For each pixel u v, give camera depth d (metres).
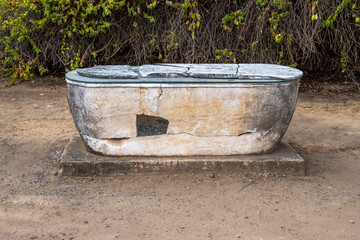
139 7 5.79
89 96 3.46
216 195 3.30
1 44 6.51
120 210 3.07
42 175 3.63
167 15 6.09
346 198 3.29
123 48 6.57
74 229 2.82
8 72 6.71
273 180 3.56
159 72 3.57
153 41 5.97
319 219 2.98
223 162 3.63
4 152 4.10
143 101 3.49
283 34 5.84
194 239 2.72
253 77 3.51
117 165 3.59
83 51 6.39
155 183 3.49
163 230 2.82
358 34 6.31
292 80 3.55
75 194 3.30
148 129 3.94
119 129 3.58
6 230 2.80
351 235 2.78
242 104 3.53
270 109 3.57
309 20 5.71
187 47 6.11
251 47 5.95
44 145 4.29
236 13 5.64
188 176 3.60
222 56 6.16
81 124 3.62
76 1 5.77
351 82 6.84
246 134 3.65
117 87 3.45
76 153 3.74
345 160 4.09
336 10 5.64
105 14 5.70
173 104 3.51
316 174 3.75
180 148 3.67
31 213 3.02
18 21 5.83
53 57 6.44
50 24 6.16
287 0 5.72
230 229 2.84
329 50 6.81
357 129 4.91
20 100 5.82
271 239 2.73
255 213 3.05
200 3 6.00
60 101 5.84
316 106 5.77
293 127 4.98
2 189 3.38
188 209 3.09
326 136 4.70
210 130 3.62
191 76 3.55
